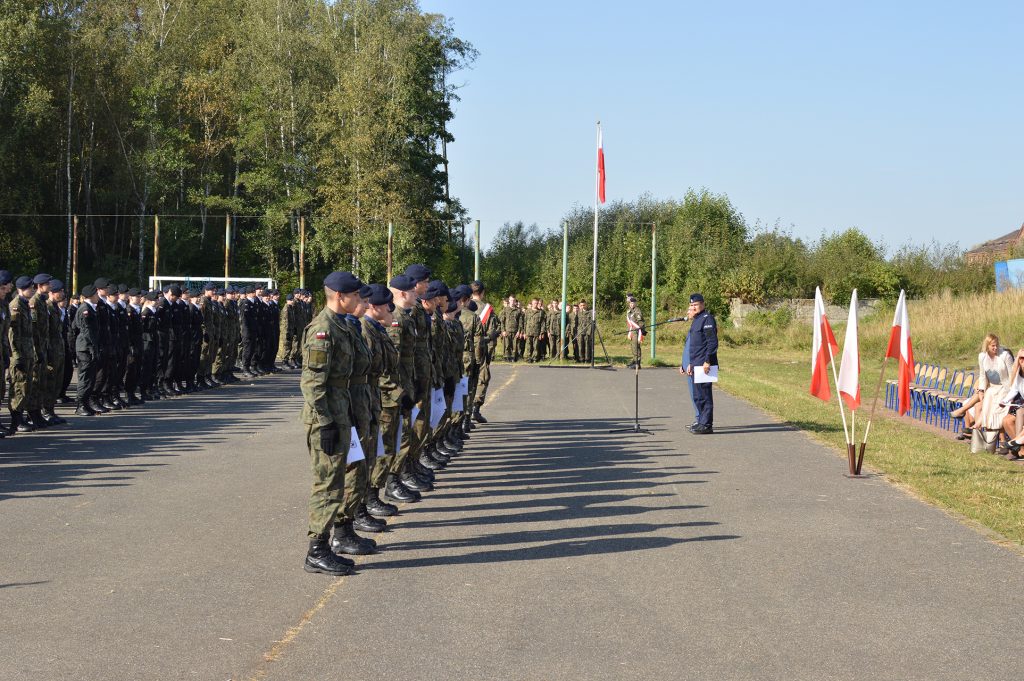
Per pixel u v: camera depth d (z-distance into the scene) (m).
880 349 35.97
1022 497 10.24
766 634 5.99
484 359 15.20
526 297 60.41
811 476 11.56
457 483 11.01
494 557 7.75
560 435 15.20
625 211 66.31
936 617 6.35
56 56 54.06
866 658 5.59
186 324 20.11
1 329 13.94
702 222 60.50
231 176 63.44
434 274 59.34
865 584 7.08
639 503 9.91
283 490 10.28
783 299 48.94
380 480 9.12
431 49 64.25
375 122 55.81
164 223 58.00
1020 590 6.96
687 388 24.44
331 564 7.22
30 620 6.05
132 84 58.19
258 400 19.47
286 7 58.16
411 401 9.17
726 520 9.16
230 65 59.28
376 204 55.09
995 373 14.63
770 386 24.83
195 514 9.09
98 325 16.72
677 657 5.57
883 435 15.38
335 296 7.36
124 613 6.21
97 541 8.04
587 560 7.68
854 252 50.38
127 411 17.42
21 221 52.31
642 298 53.25
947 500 10.02
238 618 6.16
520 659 5.51
